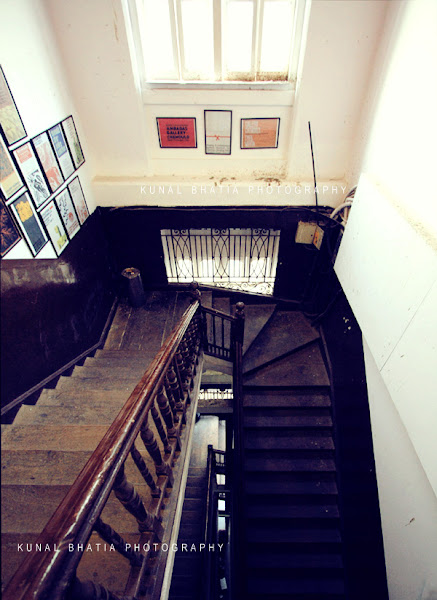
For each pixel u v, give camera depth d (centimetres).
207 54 355
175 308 504
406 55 277
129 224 456
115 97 364
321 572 387
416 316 221
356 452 370
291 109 385
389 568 289
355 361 384
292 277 524
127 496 123
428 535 230
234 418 398
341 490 406
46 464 197
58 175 329
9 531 157
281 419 456
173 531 185
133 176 428
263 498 419
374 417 323
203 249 512
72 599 86
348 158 409
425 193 239
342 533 395
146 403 141
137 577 138
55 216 323
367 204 309
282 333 531
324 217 423
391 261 259
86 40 327
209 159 422
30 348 265
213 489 636
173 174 433
